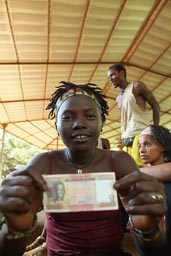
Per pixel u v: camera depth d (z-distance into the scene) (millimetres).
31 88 11945
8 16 7215
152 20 7645
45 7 7031
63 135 1335
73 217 1309
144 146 2262
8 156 25594
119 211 1367
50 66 10211
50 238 1374
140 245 1207
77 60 9984
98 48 9281
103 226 1310
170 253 1541
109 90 13047
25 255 2748
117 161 1432
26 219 1015
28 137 19719
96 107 1396
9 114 15039
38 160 1432
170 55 9430
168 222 1576
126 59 10164
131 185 1024
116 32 8359
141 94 4082
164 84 11648
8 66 9828
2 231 1048
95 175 1142
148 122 4039
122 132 4223
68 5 7031
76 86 1421
